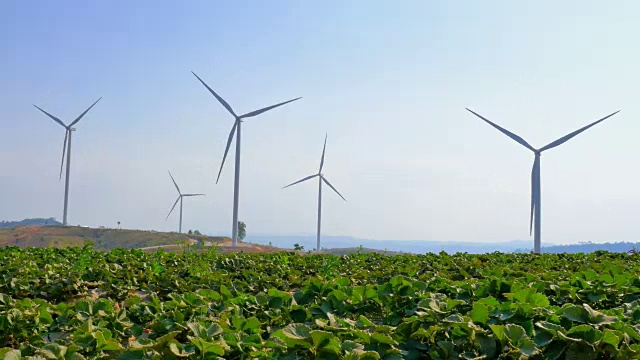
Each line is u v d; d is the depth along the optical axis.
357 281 14.90
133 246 106.50
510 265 17.69
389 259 20.00
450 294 10.23
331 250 70.06
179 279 14.72
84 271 15.54
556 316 7.52
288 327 6.84
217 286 13.73
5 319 8.85
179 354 6.67
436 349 7.24
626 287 10.77
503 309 8.05
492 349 7.00
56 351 6.55
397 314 9.42
